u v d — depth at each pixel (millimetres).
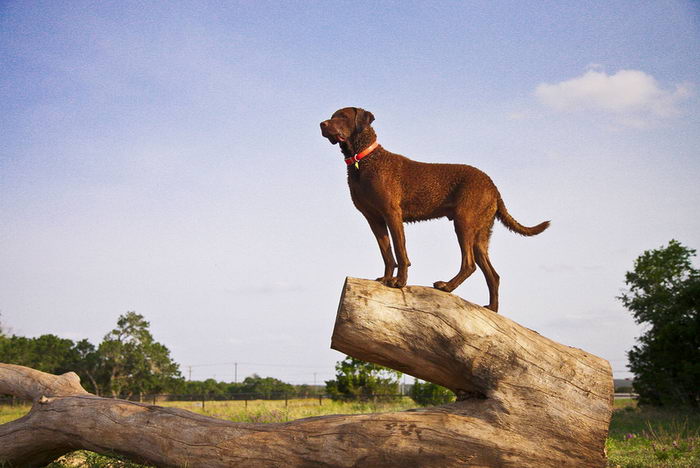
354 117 5668
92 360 41625
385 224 5891
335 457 4734
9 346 42219
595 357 4969
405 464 4621
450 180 5625
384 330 4867
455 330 4855
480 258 5738
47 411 6094
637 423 12898
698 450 7684
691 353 19281
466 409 4824
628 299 27125
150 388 42094
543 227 5906
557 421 4617
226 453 5043
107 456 5777
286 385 49156
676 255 26391
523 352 4848
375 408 18328
